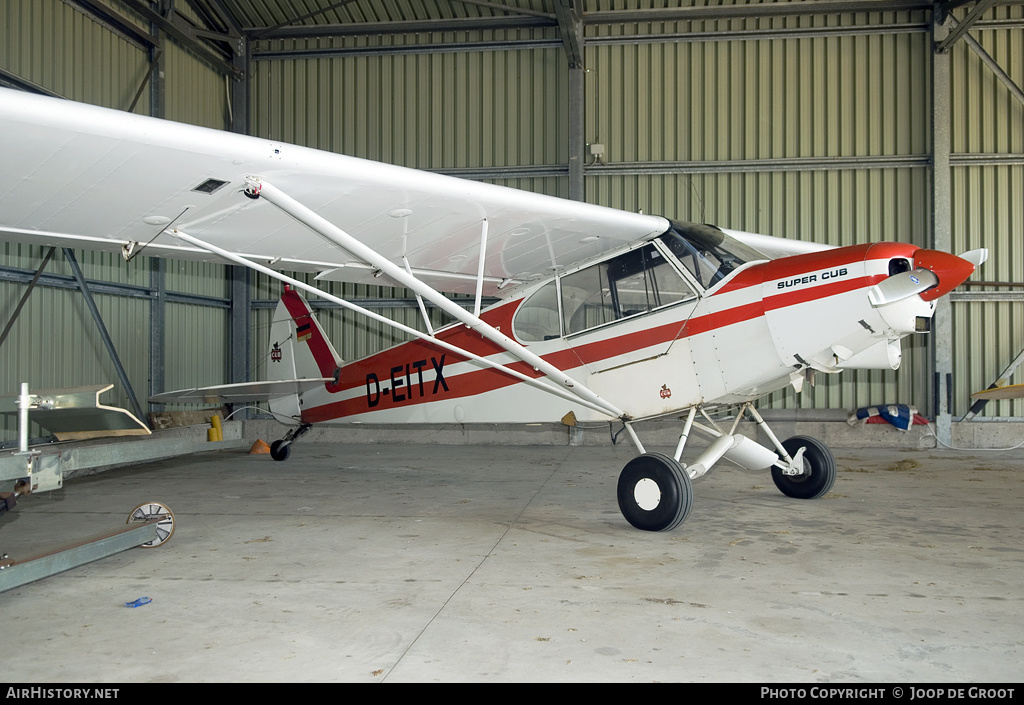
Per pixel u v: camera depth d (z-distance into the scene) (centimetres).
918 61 942
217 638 261
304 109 1032
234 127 1027
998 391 822
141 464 796
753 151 963
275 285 1047
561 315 509
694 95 970
